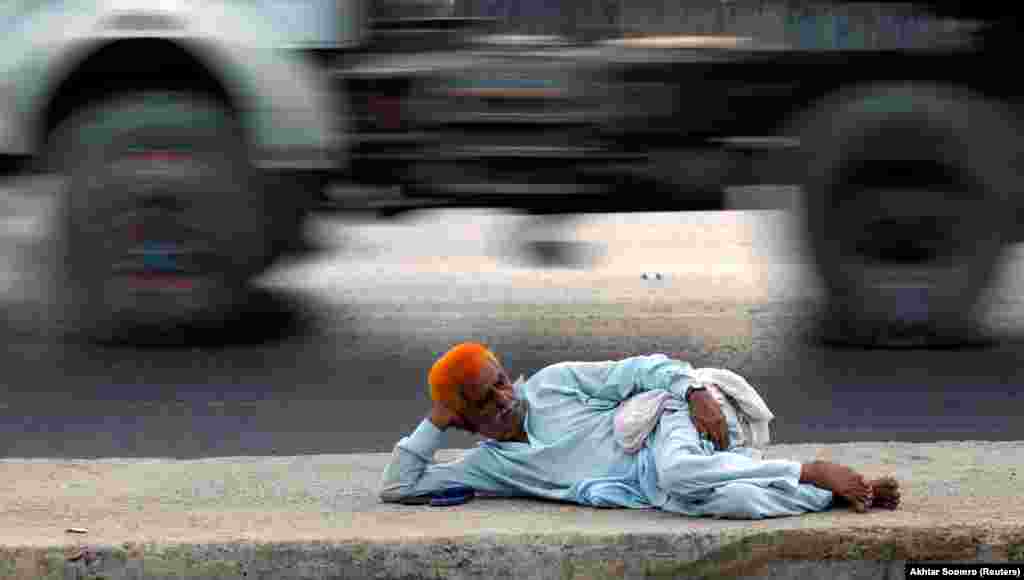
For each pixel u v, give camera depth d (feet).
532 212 98.63
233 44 95.86
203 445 76.18
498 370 55.88
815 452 63.46
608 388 55.98
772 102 96.73
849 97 96.63
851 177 97.25
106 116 97.45
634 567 48.75
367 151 97.40
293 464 63.26
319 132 97.14
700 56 95.61
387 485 55.77
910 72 96.53
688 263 144.15
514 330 107.34
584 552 48.65
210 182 97.40
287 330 107.24
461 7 95.71
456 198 97.14
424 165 96.78
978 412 81.51
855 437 76.43
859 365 94.22
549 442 55.93
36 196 101.19
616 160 96.07
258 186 98.43
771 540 48.57
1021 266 122.83
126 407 84.53
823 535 48.60
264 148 97.04
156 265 98.94
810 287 100.32
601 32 95.55
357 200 99.45
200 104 98.07
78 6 96.22
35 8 96.58
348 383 90.48
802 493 51.44
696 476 51.83
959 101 95.81
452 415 55.77
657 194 97.30
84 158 97.60
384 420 81.35
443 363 55.67
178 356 98.27
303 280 133.39
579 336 104.73
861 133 95.81
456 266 142.82
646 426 54.44
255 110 96.58
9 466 62.80
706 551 48.62
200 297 99.30
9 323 106.32
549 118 95.35
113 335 100.42
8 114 96.53
